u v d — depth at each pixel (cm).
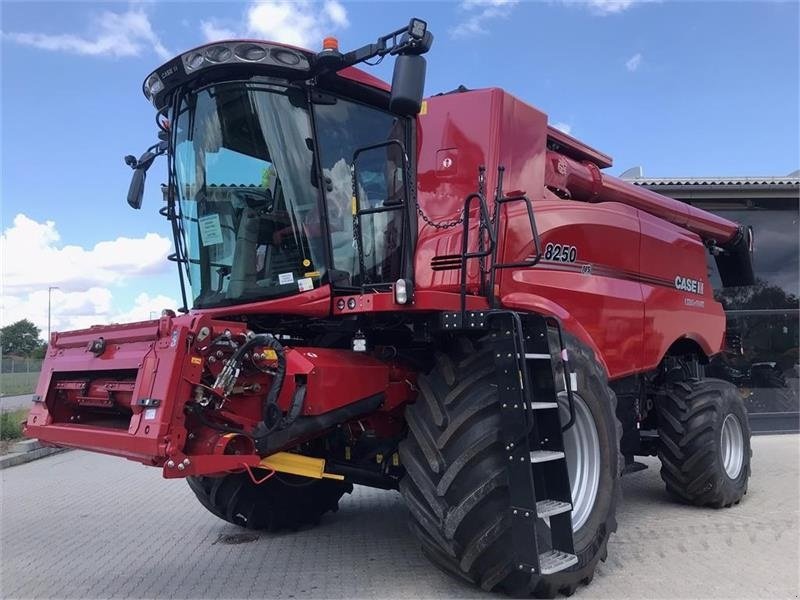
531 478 340
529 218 441
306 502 547
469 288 421
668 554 475
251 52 392
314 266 411
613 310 531
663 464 632
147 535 553
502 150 464
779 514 600
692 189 1183
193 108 429
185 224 457
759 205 1280
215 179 430
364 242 436
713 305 733
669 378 661
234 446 348
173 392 327
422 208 472
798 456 924
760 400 1227
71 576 448
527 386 347
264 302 413
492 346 365
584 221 515
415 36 352
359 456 472
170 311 432
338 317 425
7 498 730
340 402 393
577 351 425
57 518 626
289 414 362
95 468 950
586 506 416
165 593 410
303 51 400
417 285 436
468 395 372
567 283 487
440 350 422
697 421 611
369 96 439
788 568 443
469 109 472
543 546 368
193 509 654
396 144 426
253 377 370
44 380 434
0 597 410
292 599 391
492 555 355
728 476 621
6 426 1159
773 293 1271
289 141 410
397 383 434
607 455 430
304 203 412
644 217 614
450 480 357
